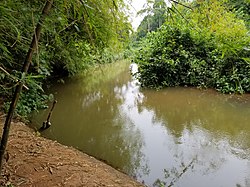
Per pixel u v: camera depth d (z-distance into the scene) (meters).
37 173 3.63
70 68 9.12
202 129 6.23
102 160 4.77
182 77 10.64
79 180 3.60
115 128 6.35
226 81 9.48
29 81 1.62
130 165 4.60
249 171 4.38
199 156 4.91
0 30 2.08
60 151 4.51
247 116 6.99
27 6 2.13
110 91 10.55
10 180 3.34
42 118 6.80
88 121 6.82
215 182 4.11
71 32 3.46
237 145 5.34
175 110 7.78
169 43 10.98
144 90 10.32
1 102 6.56
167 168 4.52
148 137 5.81
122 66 18.36
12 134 4.91
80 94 9.97
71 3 1.98
